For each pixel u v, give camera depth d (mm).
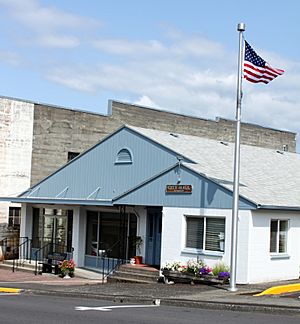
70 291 20703
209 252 22547
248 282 21375
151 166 26734
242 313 15664
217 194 22500
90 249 29031
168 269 22891
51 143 35281
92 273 27094
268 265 22203
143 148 27188
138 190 25156
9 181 33500
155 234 26031
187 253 23188
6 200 30875
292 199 23797
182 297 18312
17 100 33844
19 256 32000
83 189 29453
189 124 42906
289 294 19344
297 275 23453
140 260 26016
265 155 31641
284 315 15312
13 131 33656
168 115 41469
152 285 22188
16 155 33750
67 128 36000
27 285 23328
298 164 31984
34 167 34531
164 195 24203
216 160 26562
